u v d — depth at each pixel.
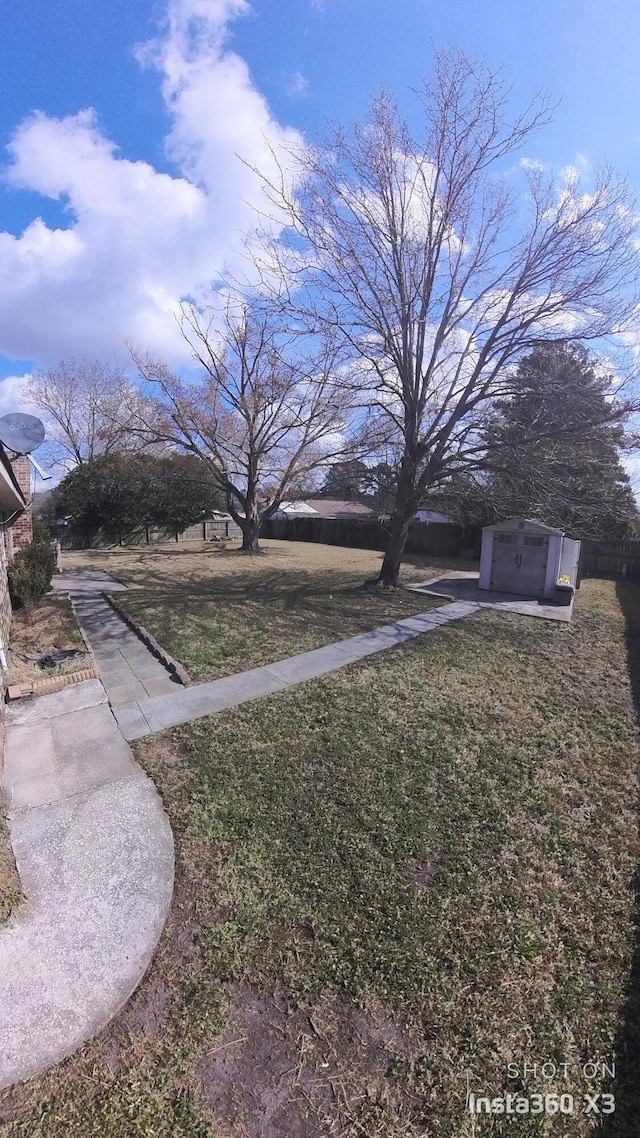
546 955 2.58
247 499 21.48
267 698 5.69
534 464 9.81
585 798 3.94
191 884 3.03
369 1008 2.31
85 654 7.08
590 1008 2.32
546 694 5.91
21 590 9.81
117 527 25.02
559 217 8.96
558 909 2.88
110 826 3.55
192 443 19.08
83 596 11.51
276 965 2.52
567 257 8.98
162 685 6.14
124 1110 1.92
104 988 2.40
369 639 8.02
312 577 14.48
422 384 10.84
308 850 3.32
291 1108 1.93
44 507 28.25
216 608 10.21
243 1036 2.19
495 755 4.53
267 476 21.72
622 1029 2.23
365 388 10.68
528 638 8.27
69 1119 1.89
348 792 3.95
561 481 9.84
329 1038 2.19
